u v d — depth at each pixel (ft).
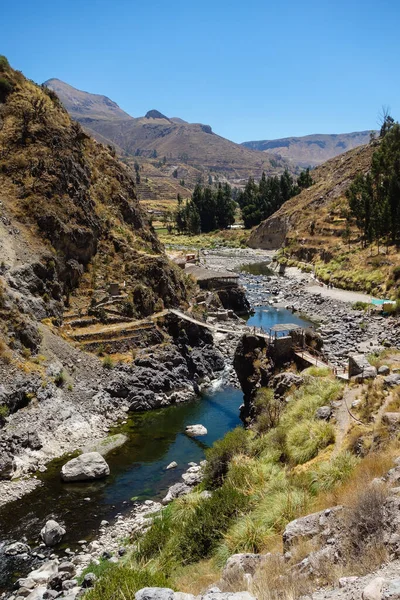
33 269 166.71
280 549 51.96
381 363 103.04
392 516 40.70
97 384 148.87
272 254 539.70
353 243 396.57
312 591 37.14
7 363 128.67
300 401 97.30
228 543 59.31
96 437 127.44
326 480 64.80
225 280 278.46
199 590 49.16
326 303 288.71
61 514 93.50
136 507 95.86
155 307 195.31
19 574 75.77
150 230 262.47
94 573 69.67
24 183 191.72
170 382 160.15
